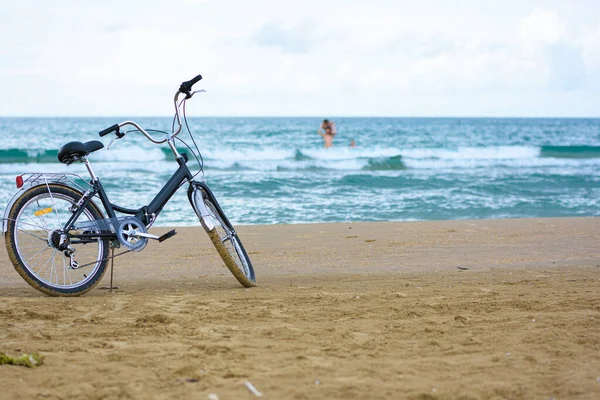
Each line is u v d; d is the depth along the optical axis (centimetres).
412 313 382
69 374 260
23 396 234
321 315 379
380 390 243
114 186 1505
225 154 2420
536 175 1930
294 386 247
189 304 414
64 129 5644
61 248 444
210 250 709
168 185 495
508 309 395
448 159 2502
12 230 436
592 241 793
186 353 291
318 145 3753
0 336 326
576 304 409
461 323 357
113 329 341
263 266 618
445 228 916
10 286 505
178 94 502
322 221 1108
